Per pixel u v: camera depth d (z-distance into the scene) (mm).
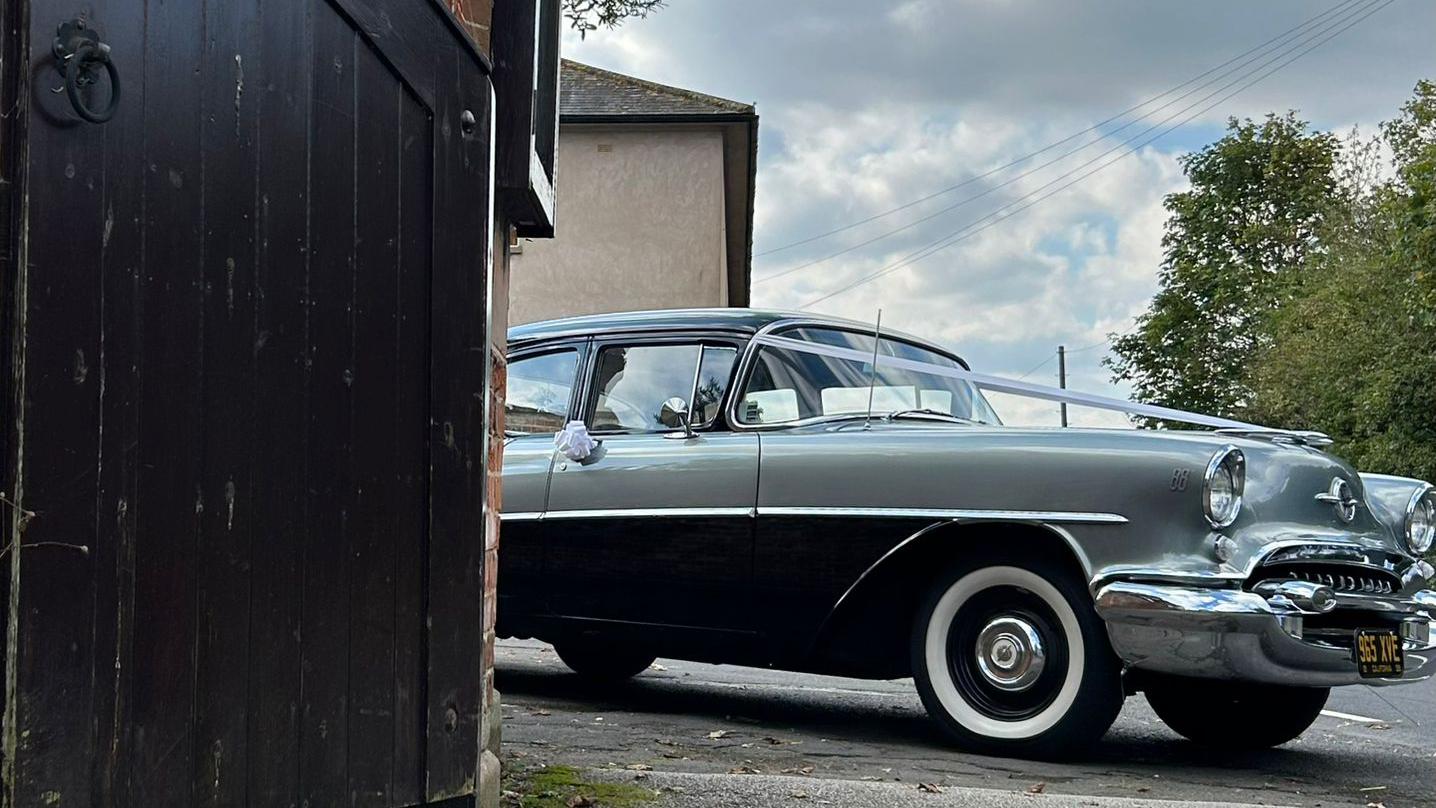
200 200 1880
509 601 5508
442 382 2373
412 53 2311
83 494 1688
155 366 1803
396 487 2277
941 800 3338
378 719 2238
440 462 2367
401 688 2289
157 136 1805
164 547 1819
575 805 3129
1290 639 4164
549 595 5414
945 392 5602
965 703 4566
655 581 5152
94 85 1696
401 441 2285
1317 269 35312
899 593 4781
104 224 1719
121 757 1747
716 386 5281
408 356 2301
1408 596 4582
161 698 1812
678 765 4004
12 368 1584
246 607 1967
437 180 2367
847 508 4773
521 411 5781
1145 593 4176
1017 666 4465
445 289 2383
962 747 4566
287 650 2045
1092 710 4312
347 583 2168
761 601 4938
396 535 2275
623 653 5914
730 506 5004
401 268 2289
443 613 2371
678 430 5266
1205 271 41969
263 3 1996
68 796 1665
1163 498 4285
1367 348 28422
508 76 2957
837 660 4887
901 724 5309
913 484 4672
